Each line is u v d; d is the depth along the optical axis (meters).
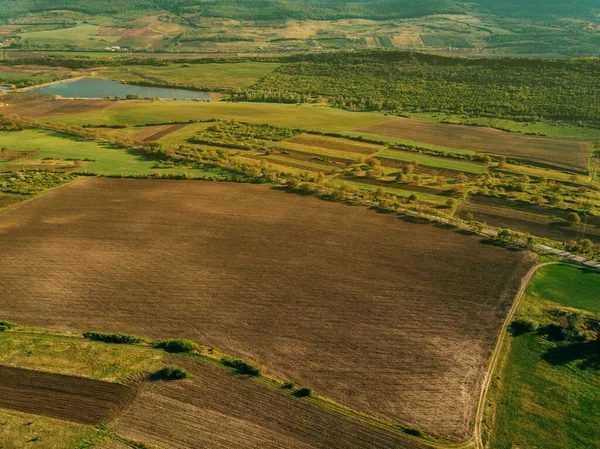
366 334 68.31
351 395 58.00
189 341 65.31
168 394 57.16
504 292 78.94
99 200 112.12
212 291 77.25
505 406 57.19
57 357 62.44
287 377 60.38
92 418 53.66
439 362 63.56
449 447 51.62
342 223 102.31
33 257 86.12
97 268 83.12
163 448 49.97
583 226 105.88
